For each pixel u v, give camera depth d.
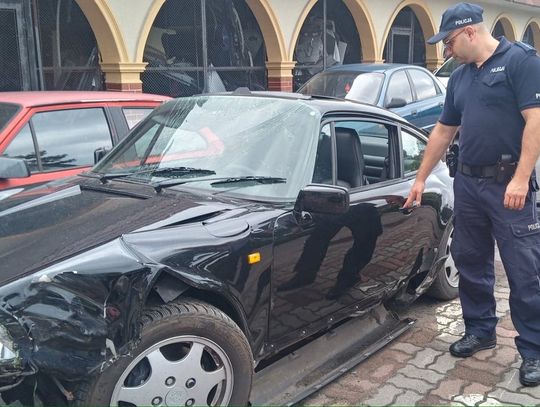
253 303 2.85
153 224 2.71
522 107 3.22
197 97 3.90
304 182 3.16
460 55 3.38
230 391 2.76
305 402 3.26
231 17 11.56
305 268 3.12
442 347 3.94
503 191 3.42
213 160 3.32
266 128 3.38
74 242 2.61
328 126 3.44
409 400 3.30
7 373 2.26
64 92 5.35
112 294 2.37
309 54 13.38
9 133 4.62
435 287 4.60
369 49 14.39
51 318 2.32
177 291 2.58
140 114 5.60
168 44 10.59
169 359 2.59
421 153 4.37
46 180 4.73
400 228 3.84
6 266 2.50
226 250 2.70
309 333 3.32
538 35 24.19
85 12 8.88
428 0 16.31
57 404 2.34
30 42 8.40
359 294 3.63
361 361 3.62
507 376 3.58
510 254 3.45
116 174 3.47
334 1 13.91
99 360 2.33
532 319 3.49
